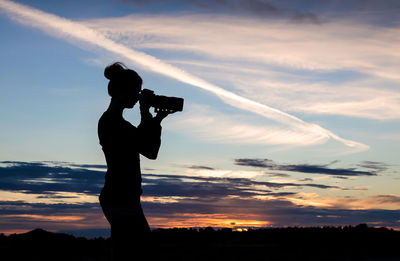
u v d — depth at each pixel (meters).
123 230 3.52
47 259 6.27
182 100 3.89
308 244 6.79
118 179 3.57
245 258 6.04
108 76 3.79
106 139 3.64
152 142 3.69
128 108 3.84
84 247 6.68
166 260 5.79
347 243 6.89
